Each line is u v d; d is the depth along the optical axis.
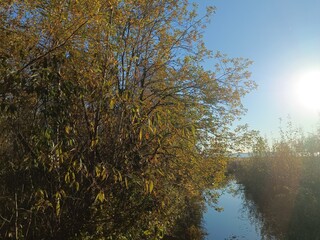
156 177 7.16
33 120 4.82
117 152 6.09
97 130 5.86
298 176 26.39
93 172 5.81
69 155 5.29
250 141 14.38
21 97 4.68
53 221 5.85
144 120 5.76
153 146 6.61
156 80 11.68
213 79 13.22
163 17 12.22
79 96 5.04
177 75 12.40
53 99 4.55
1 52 4.51
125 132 6.05
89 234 6.68
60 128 4.88
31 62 4.34
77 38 5.04
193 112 11.65
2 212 5.34
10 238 5.25
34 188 5.30
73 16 4.91
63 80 4.67
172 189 9.54
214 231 19.86
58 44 4.80
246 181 40.97
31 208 5.05
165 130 6.21
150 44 11.30
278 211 22.69
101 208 6.55
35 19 5.20
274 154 29.75
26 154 5.00
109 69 5.81
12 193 5.30
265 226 20.38
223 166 13.30
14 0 4.97
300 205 20.91
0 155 5.27
